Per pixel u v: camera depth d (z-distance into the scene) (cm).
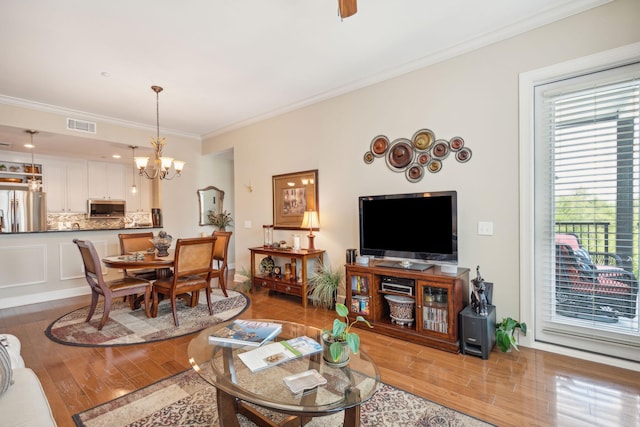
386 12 240
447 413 179
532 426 168
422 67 316
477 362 240
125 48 283
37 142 489
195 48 286
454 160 297
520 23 255
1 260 390
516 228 266
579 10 234
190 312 368
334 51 298
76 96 393
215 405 189
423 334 275
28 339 289
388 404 188
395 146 336
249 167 512
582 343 246
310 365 160
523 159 261
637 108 223
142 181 715
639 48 216
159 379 220
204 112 468
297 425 168
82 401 194
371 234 326
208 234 620
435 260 281
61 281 436
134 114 468
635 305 226
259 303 404
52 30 252
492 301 278
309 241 402
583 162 243
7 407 121
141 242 439
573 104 247
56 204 609
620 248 231
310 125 421
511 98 267
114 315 358
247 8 231
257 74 343
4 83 351
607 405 185
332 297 376
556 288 256
